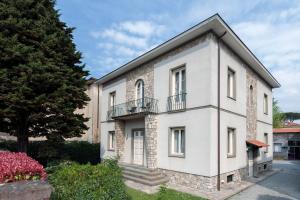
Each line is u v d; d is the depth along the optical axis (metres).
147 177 11.76
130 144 15.93
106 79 19.08
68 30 13.51
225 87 11.88
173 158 11.98
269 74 16.97
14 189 3.06
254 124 15.53
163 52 13.29
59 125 11.81
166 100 12.83
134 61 14.77
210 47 10.77
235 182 12.35
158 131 13.12
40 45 11.63
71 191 5.06
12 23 10.99
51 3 13.05
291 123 45.47
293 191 10.74
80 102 12.72
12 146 15.61
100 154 19.56
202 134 10.68
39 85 11.02
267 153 17.98
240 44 12.22
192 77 11.50
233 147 12.62
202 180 10.45
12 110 10.38
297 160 28.27
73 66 13.12
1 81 10.41
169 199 8.19
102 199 5.10
